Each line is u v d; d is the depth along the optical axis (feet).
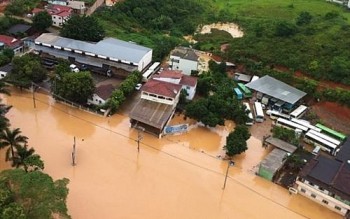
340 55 360.48
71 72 291.58
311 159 244.22
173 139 265.75
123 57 328.49
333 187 216.74
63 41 341.62
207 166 243.81
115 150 246.88
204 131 279.08
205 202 214.48
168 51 389.60
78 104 285.23
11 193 155.74
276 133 270.87
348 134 297.33
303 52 374.22
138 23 467.11
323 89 329.52
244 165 248.73
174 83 300.40
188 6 541.75
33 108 280.72
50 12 397.19
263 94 319.68
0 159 221.46
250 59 376.07
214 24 515.91
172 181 226.58
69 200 201.98
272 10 559.79
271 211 214.69
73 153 227.61
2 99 285.43
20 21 381.40
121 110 292.40
